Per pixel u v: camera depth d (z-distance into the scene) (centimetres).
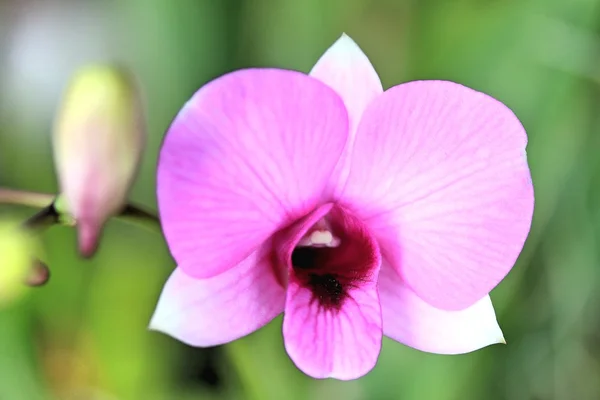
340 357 34
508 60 43
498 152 34
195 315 34
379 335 35
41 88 46
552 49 43
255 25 45
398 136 35
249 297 35
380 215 35
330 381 42
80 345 43
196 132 33
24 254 33
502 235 35
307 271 36
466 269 35
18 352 41
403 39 45
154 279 43
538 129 42
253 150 34
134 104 33
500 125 34
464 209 35
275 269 35
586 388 45
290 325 34
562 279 44
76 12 47
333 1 45
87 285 43
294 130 34
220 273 34
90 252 33
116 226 43
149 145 44
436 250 35
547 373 44
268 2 45
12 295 33
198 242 34
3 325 41
